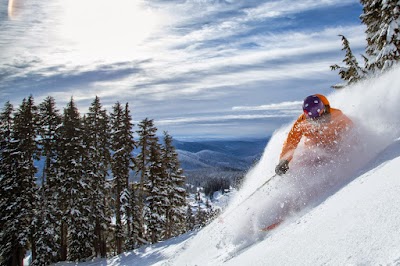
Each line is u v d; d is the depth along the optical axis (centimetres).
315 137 425
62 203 3192
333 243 214
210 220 648
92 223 3266
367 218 212
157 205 3353
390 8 1320
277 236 317
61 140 3347
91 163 3356
